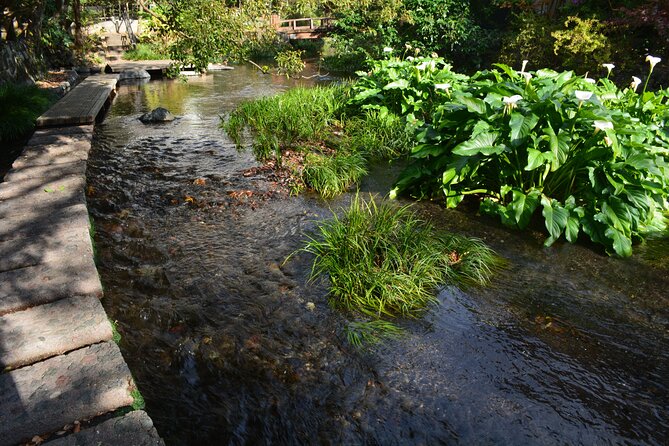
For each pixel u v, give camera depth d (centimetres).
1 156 671
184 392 264
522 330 321
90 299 302
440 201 527
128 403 232
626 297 360
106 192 546
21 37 1192
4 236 383
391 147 702
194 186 569
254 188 564
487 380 276
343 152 673
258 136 753
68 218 420
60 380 238
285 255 411
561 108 450
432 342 307
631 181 423
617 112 452
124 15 1922
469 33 1442
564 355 299
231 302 343
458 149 445
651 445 238
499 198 501
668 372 286
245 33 781
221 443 234
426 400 261
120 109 1016
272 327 318
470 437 239
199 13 719
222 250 418
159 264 393
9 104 779
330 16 2009
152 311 331
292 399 260
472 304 348
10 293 304
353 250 384
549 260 410
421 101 774
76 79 1335
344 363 287
